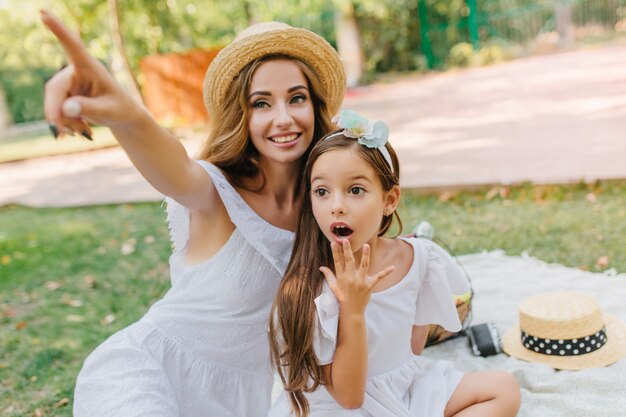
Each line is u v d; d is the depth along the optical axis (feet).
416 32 55.31
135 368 6.66
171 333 6.93
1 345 12.08
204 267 6.97
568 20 53.93
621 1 53.62
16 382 10.55
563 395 8.05
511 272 12.26
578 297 9.27
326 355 6.16
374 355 6.61
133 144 5.31
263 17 47.73
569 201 16.01
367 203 6.18
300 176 7.29
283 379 6.39
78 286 14.99
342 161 6.11
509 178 18.19
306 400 6.36
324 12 56.54
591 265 12.25
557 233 14.05
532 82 37.91
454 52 53.57
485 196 17.49
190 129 40.37
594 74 36.60
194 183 6.15
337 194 6.15
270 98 6.85
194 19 44.34
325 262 6.49
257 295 6.99
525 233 14.33
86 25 38.63
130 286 14.55
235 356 7.14
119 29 34.04
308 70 7.09
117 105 4.83
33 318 13.33
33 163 38.99
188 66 41.88
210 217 6.89
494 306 10.94
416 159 23.20
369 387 6.54
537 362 8.87
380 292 6.64
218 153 7.03
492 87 38.75
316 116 7.38
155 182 5.78
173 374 6.90
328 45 7.28
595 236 13.52
